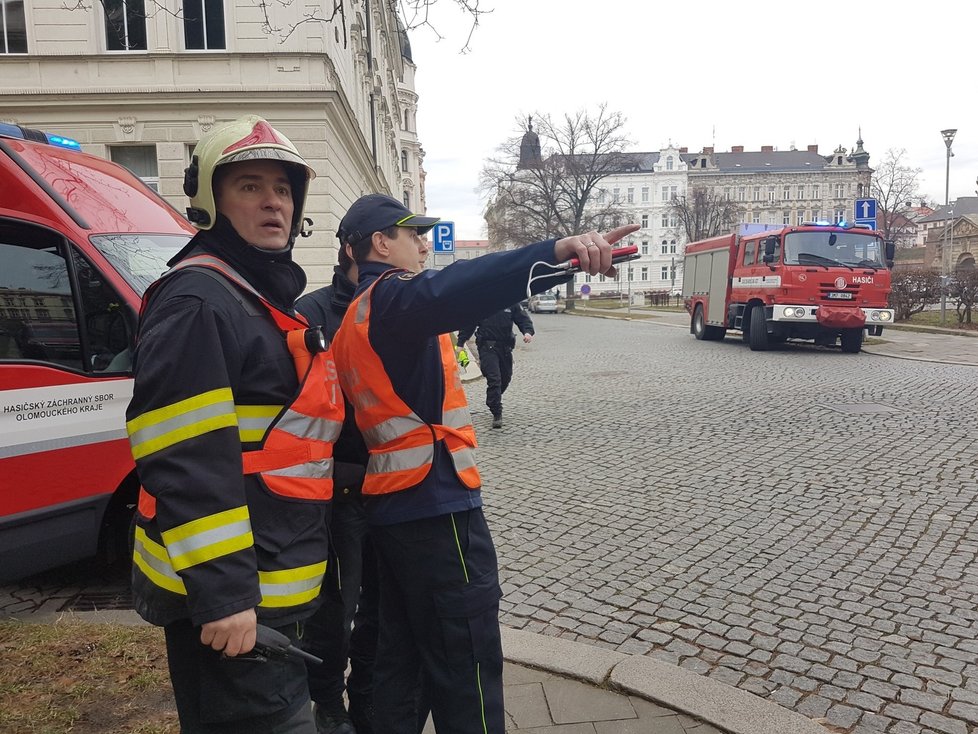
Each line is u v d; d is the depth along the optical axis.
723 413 9.10
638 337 22.86
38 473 3.79
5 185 4.07
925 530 4.92
